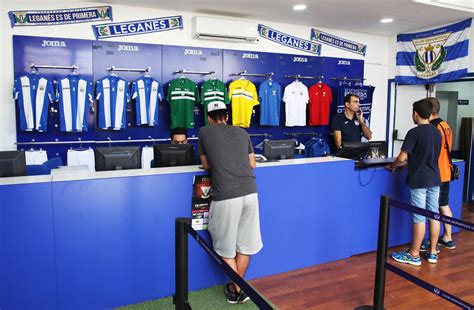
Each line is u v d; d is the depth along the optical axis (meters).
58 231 2.48
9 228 2.35
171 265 2.87
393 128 7.04
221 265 1.52
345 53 6.58
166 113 5.38
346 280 3.25
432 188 3.58
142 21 5.11
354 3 4.80
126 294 2.74
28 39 4.58
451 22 5.72
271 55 5.95
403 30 6.40
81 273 2.58
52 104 4.80
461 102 6.84
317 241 3.51
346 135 4.93
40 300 2.47
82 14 4.80
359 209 3.81
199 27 5.21
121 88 5.00
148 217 2.75
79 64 4.83
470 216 5.40
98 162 3.01
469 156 6.23
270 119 5.92
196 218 2.92
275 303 2.86
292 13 5.36
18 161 2.71
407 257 3.67
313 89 6.21
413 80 6.44
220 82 5.49
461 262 3.71
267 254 3.27
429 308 2.82
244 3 4.86
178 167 2.99
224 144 2.66
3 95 4.56
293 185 3.30
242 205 2.66
